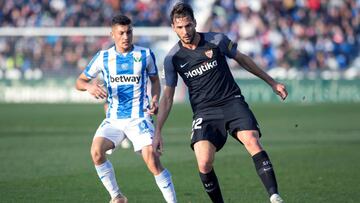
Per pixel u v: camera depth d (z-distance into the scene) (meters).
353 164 37.44
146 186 30.69
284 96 24.45
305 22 97.94
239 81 86.94
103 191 29.34
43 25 103.00
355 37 98.00
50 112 74.81
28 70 93.88
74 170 35.38
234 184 31.22
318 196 28.08
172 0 100.94
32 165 37.28
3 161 38.94
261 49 96.00
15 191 29.33
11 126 60.44
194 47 23.97
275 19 98.44
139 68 25.72
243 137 23.38
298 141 49.06
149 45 89.88
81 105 85.00
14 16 104.44
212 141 23.67
